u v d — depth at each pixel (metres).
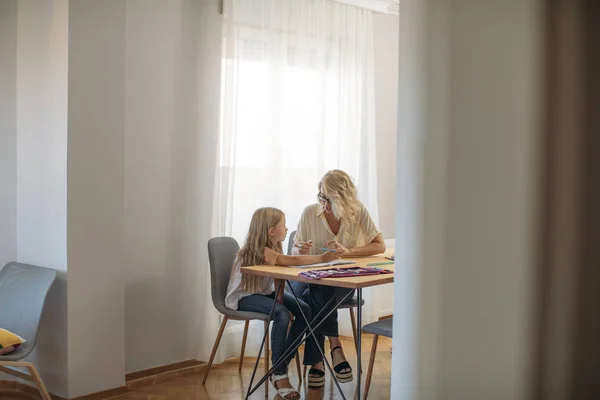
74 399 4.03
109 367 4.21
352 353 5.22
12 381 4.32
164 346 4.71
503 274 1.66
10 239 4.39
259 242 4.13
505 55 1.65
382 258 4.31
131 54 4.46
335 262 4.06
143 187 4.55
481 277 1.70
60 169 4.03
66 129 3.98
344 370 4.16
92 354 4.12
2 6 4.41
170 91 4.67
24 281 4.02
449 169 1.77
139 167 4.53
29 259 4.26
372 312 5.89
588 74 1.56
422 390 1.85
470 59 1.72
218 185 4.88
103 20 4.12
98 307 4.15
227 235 4.95
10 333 3.68
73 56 3.98
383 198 6.32
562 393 1.60
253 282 4.12
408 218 1.90
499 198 1.66
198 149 4.83
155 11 4.57
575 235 1.59
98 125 4.12
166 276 4.70
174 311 4.76
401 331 1.94
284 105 5.31
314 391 4.27
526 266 1.62
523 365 1.63
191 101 4.79
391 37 6.29
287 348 4.17
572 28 1.57
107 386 4.20
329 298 4.20
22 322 3.86
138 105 4.51
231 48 4.89
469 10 1.72
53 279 3.91
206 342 4.84
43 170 4.15
